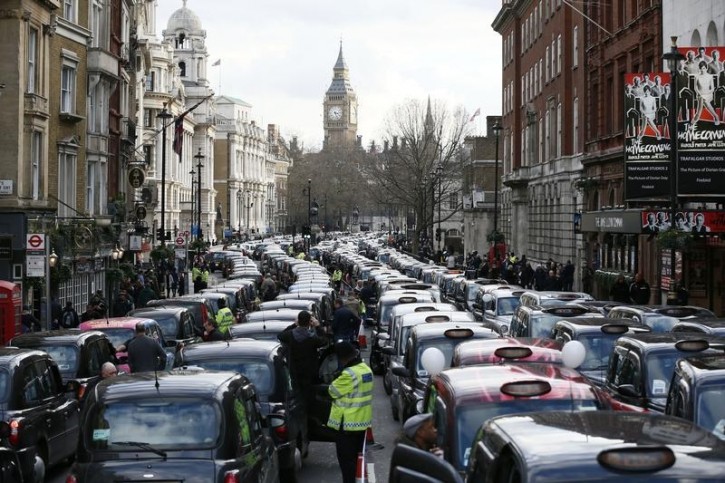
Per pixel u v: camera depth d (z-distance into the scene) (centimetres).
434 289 3703
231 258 8081
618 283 3669
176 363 1439
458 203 11819
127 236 5650
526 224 7975
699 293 3844
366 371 1312
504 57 9525
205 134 17575
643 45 4638
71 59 4434
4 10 3706
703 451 607
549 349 1327
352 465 1305
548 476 588
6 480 1136
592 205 5684
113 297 4672
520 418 705
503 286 3241
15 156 3719
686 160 3197
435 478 614
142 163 6400
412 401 1537
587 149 5756
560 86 6581
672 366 1326
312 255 9681
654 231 3584
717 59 3188
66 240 4125
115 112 5509
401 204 12256
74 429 1598
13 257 3491
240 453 993
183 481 940
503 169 9600
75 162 4491
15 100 3722
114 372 1538
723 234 3462
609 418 692
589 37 5719
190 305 2612
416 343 1645
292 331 1688
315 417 1667
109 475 944
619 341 1453
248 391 1104
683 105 3197
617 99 5138
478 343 1377
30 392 1437
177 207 14150
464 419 933
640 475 580
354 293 4541
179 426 980
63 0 4372
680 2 4062
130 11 6322
